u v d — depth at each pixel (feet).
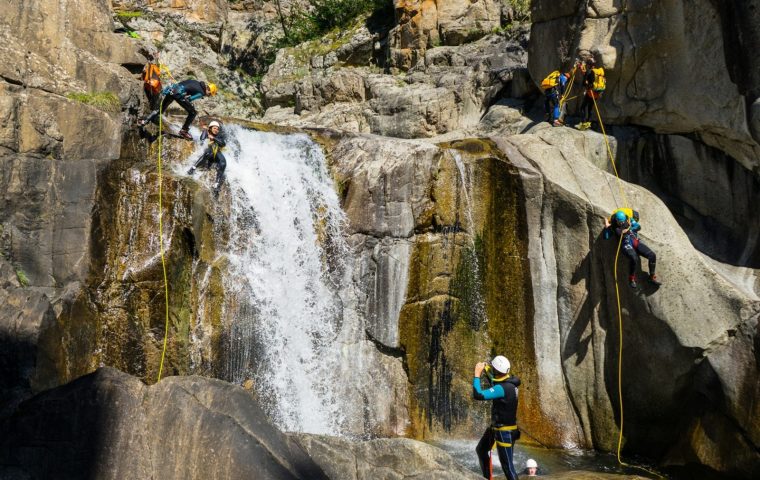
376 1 82.23
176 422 27.43
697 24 47.91
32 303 34.09
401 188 46.80
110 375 28.32
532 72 60.80
